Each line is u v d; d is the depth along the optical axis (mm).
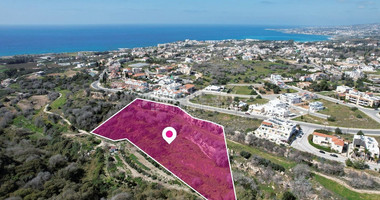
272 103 129000
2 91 152500
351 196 62250
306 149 87000
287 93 149375
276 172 72500
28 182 64000
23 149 82938
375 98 130500
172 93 145750
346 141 91000
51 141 97000
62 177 69250
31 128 110938
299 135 97625
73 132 102500
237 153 81562
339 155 82812
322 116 118188
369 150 79938
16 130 103875
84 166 78688
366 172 71625
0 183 62250
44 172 69562
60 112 120312
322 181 68125
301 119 114000
